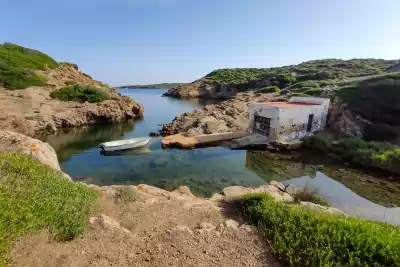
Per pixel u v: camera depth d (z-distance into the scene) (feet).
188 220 26.27
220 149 80.02
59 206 23.20
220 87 344.69
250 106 92.22
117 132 116.88
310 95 119.65
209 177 57.98
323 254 19.43
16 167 28.48
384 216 38.17
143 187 38.17
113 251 19.76
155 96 421.18
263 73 354.33
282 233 22.66
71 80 191.72
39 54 214.90
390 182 53.21
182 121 117.39
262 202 28.22
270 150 77.25
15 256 16.16
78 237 20.72
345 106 89.30
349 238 20.94
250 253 20.80
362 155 63.62
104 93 169.58
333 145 73.10
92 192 30.04
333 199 44.73
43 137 102.53
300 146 78.18
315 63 309.42
